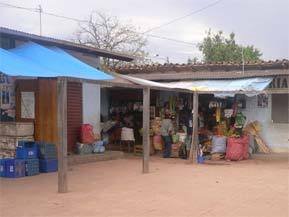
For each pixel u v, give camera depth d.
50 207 8.66
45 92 13.74
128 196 9.73
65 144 10.10
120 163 15.15
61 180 10.07
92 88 16.47
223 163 15.54
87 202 9.11
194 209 8.62
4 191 10.20
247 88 15.77
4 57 10.93
